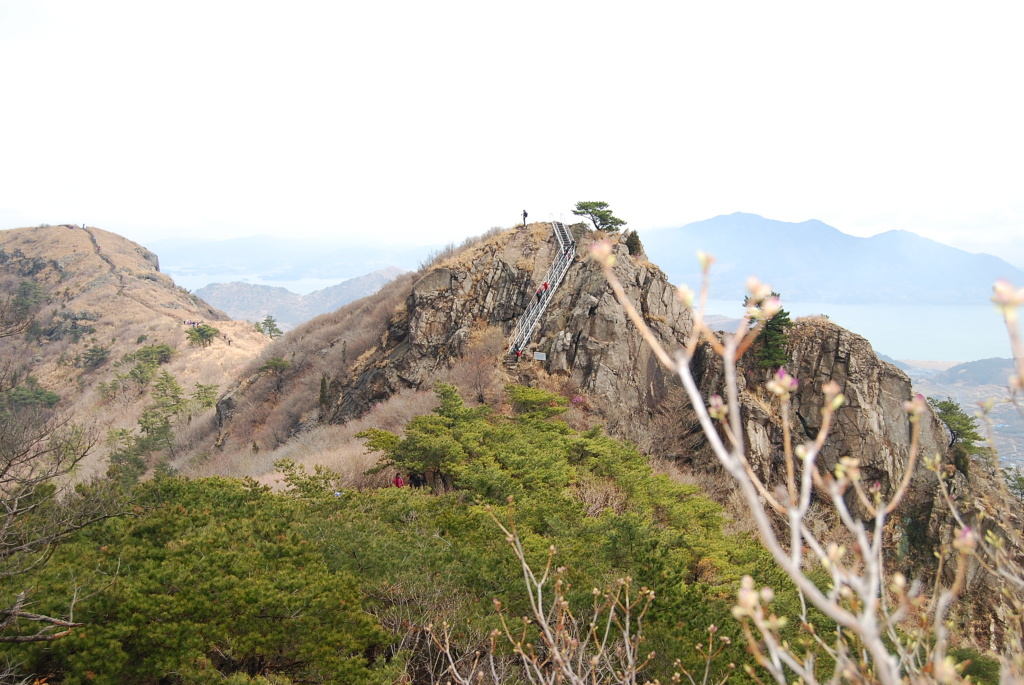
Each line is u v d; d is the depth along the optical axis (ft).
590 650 33.01
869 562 6.91
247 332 372.38
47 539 36.68
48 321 382.42
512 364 123.65
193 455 172.24
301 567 40.60
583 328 125.39
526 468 71.41
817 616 41.91
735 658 34.60
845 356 127.65
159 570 35.35
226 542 41.93
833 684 8.75
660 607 38.47
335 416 136.67
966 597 97.76
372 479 80.94
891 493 117.50
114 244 520.42
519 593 41.47
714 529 68.90
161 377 246.27
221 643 32.68
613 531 51.11
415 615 39.50
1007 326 5.74
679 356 6.73
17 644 29.17
